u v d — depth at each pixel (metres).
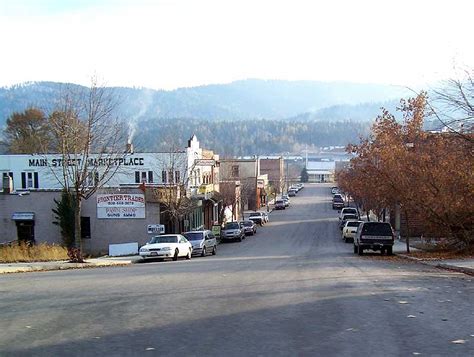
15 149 75.12
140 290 14.69
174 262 30.31
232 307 11.70
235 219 79.38
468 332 9.26
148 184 51.25
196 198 52.25
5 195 44.41
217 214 68.69
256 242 52.75
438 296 13.16
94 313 11.24
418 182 30.36
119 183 54.56
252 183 99.94
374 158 38.53
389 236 33.34
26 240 43.38
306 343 8.54
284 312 11.10
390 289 14.45
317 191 155.38
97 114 42.12
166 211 44.47
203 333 9.30
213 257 35.66
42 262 30.80
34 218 44.09
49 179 55.28
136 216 43.59
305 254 35.19
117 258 35.41
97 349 8.35
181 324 10.02
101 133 40.91
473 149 24.97
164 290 14.59
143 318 10.62
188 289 14.73
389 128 34.81
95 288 15.43
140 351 8.20
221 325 9.91
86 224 43.78
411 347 8.27
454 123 21.75
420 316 10.62
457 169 28.77
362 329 9.49
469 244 31.08
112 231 43.69
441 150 29.72
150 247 33.03
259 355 7.88
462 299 12.72
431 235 33.19
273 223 77.56
